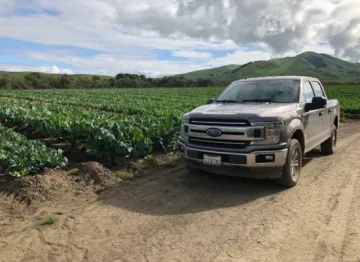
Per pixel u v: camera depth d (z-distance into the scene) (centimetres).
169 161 805
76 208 517
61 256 373
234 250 380
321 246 387
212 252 376
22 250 387
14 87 8588
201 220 469
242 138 549
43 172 623
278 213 489
